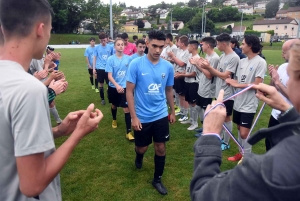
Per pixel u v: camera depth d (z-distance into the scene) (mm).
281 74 3059
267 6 92375
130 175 3635
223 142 4535
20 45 1133
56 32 55406
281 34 66000
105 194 3199
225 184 807
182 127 5660
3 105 1021
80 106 7250
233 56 4105
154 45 3004
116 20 63250
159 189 3229
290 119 1000
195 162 1044
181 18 85312
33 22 1128
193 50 5410
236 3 119875
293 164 676
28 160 1015
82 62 17938
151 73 3061
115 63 5188
